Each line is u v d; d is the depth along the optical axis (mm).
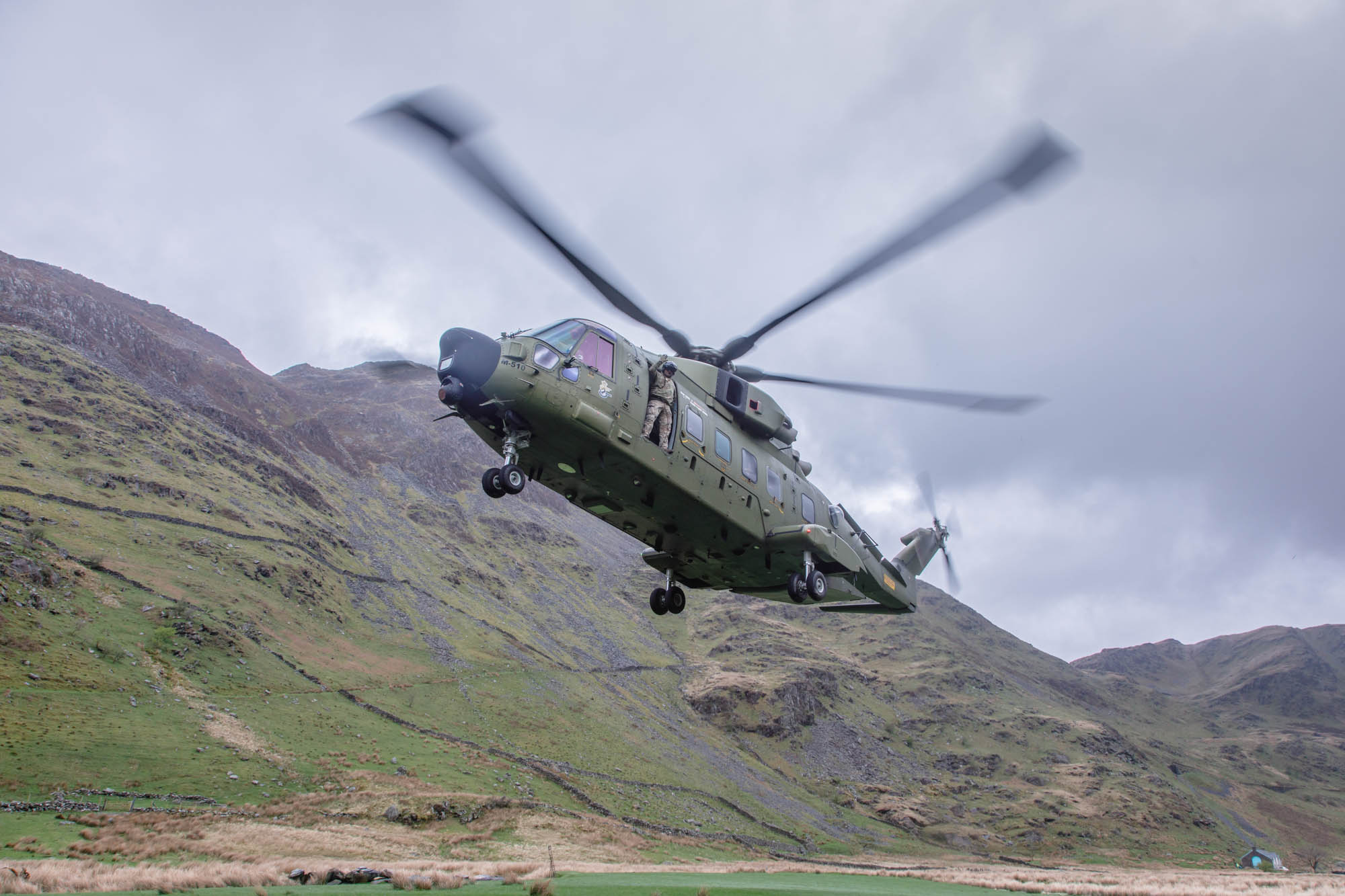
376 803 75562
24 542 102188
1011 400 20688
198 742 78562
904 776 191375
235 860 51125
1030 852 162125
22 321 195750
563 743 127688
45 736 68438
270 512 172000
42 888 27203
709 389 23234
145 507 141000
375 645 139875
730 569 25656
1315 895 29938
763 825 128625
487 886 19156
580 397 19672
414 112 13258
